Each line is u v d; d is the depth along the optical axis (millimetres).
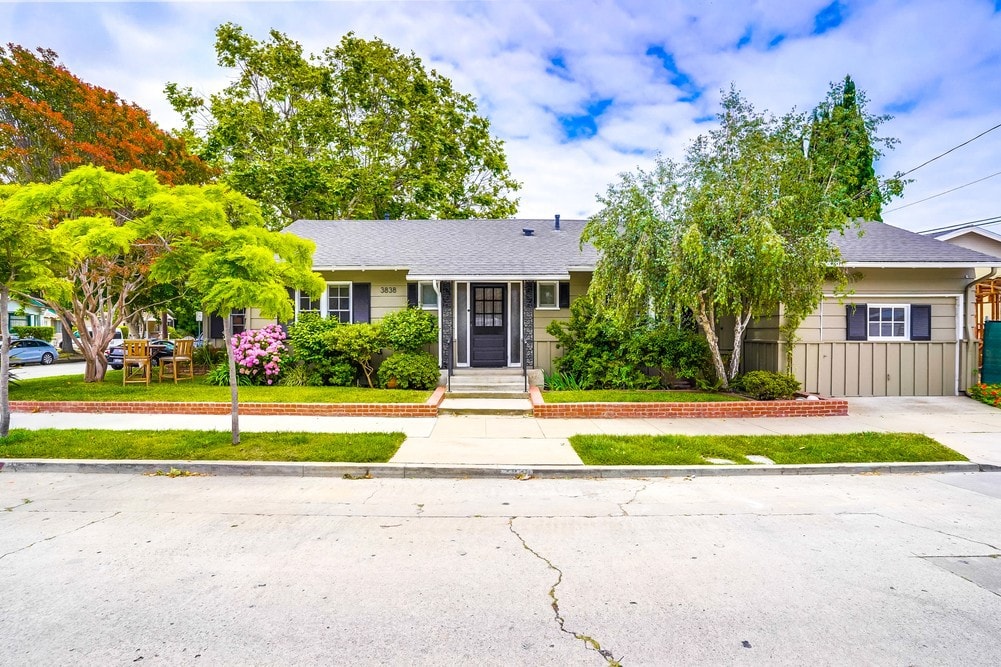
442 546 4113
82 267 11914
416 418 9352
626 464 6387
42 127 12578
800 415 9609
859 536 4344
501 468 6219
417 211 25406
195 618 3018
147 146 14641
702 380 11258
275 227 22797
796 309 9266
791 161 8844
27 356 23109
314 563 3781
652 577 3576
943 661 2648
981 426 8734
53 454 6555
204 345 15250
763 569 3711
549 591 3369
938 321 11906
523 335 12648
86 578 3510
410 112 24250
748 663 2621
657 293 9414
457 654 2686
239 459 6445
